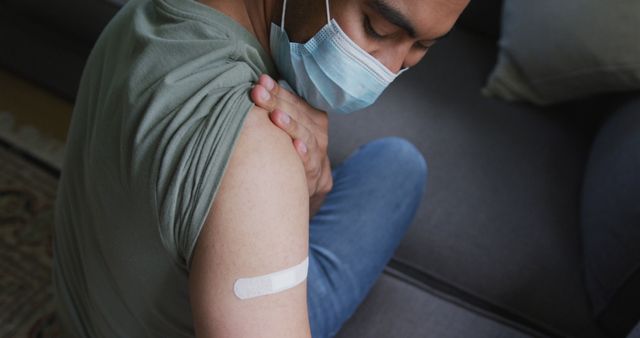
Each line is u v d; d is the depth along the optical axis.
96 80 0.69
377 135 1.27
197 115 0.53
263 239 0.52
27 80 1.75
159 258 0.60
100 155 0.62
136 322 0.73
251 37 0.62
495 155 1.28
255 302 0.54
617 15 1.22
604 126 1.28
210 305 0.54
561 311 1.07
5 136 1.60
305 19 0.59
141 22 0.63
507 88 1.40
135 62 0.59
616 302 1.00
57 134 1.64
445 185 1.21
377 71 0.61
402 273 1.10
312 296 0.88
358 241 0.96
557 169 1.28
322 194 0.82
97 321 0.80
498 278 1.10
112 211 0.62
